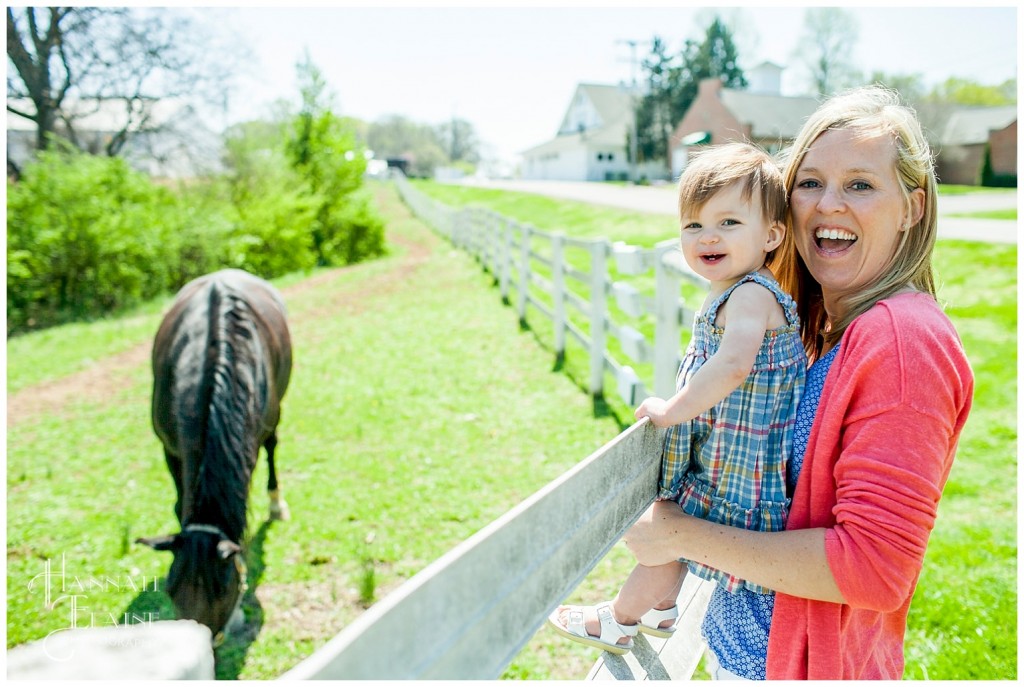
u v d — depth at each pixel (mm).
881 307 1210
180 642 666
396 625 707
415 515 4387
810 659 1210
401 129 91000
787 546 1163
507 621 931
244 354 3438
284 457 5383
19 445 6035
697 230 1440
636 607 1632
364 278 15211
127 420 6688
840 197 1354
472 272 14359
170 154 18484
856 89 1450
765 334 1353
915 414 1089
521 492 4605
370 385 7168
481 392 6680
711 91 42219
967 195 21109
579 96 63625
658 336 4715
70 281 13531
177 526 4465
